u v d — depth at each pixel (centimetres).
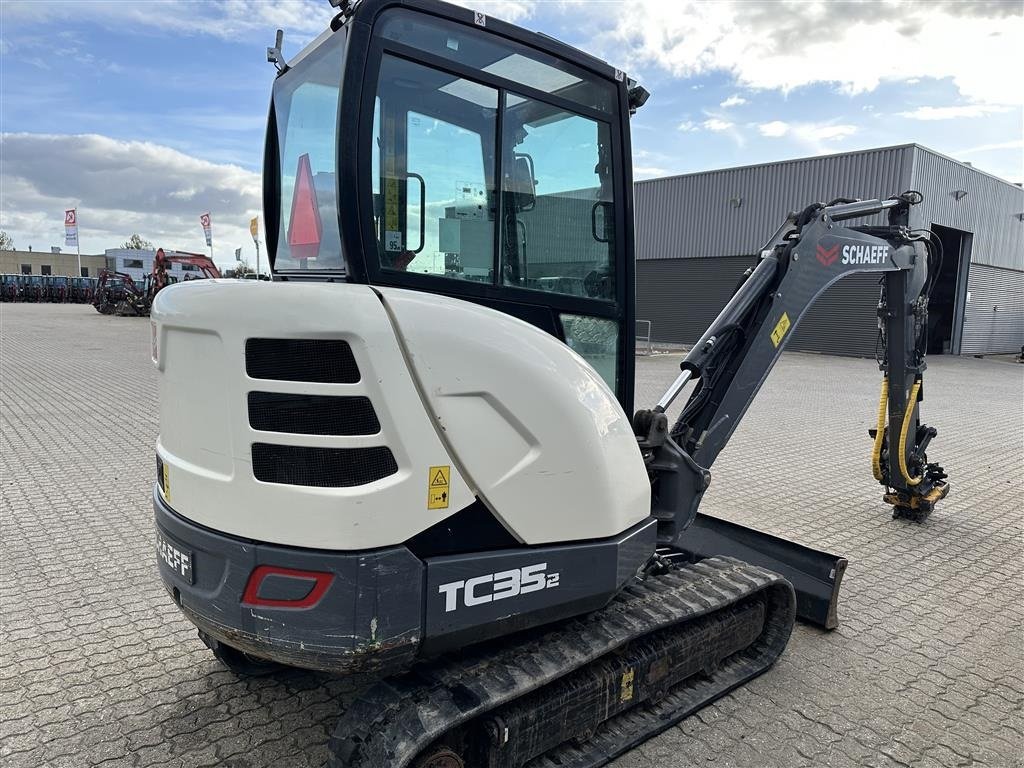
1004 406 1170
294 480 192
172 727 274
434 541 200
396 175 221
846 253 395
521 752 228
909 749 272
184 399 214
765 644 331
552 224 257
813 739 276
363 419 187
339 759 202
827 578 364
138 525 484
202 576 210
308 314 185
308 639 192
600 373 275
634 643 273
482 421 202
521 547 216
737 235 2217
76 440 725
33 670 310
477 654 235
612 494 233
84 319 2636
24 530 473
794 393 1260
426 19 218
